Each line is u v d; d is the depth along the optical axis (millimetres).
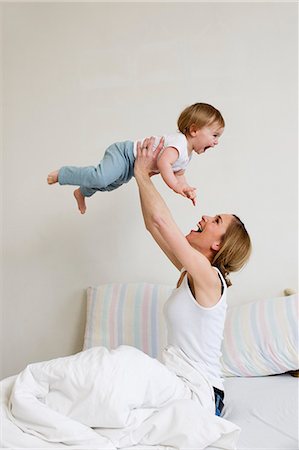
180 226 2877
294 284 2846
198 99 2916
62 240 2984
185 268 1903
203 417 1592
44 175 3000
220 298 1925
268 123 2881
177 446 1563
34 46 3027
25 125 3018
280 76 2885
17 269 3008
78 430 1532
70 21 3012
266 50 2893
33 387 1645
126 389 1608
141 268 2928
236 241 2049
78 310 2957
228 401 2117
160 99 2938
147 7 2963
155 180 2891
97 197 2965
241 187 2879
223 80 2906
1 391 1689
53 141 2998
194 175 2883
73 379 1622
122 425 1572
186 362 1898
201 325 1910
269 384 2330
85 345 2707
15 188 3018
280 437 1746
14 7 3041
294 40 2883
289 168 2871
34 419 1545
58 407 1616
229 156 2885
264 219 2867
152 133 2938
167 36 2945
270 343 2447
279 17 2893
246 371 2441
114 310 2732
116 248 2945
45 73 3014
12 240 3016
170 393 1730
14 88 3027
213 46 2916
